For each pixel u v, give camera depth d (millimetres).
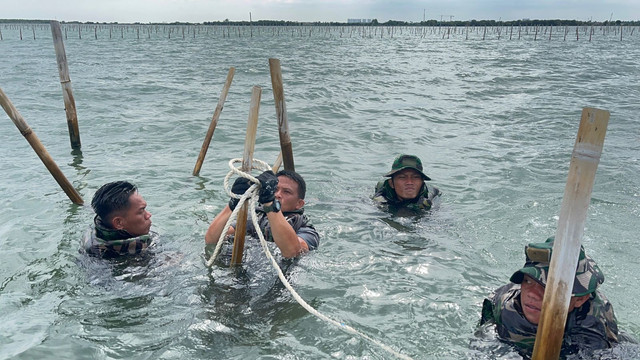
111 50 42406
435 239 5793
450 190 7648
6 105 6074
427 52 45938
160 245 5234
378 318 4160
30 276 4684
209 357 3643
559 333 2875
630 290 4750
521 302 3562
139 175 8070
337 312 4215
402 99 16875
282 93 6785
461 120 13453
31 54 34594
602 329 3537
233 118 12758
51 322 3988
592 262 3559
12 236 5602
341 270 4938
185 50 44188
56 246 5344
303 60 33594
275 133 11219
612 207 6820
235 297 4375
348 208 6723
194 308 4207
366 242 5656
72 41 61312
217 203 6859
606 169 8570
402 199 6695
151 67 26391
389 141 10867
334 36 98438
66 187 6633
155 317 4082
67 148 9656
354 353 3705
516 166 8945
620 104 16000
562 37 87062
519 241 5824
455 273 4973
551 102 16469
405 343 3846
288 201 5340
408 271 4973
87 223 6047
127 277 4625
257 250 5082
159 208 6590
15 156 9047
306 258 5055
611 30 123000
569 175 2717
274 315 4148
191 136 10852
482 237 5906
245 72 24594
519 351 3674
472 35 106000
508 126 12680
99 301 4289
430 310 4285
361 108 14930
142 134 10930
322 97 16766
